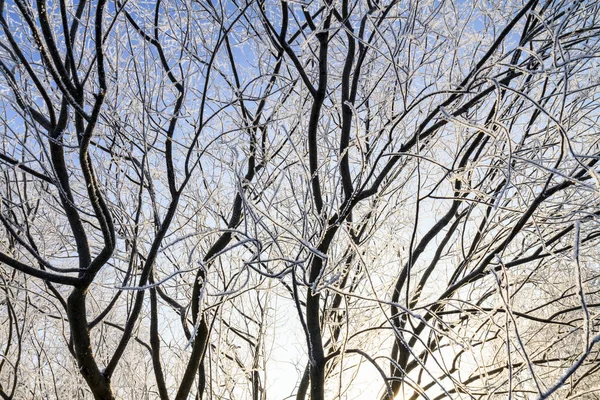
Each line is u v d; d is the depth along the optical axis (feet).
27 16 9.82
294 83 16.89
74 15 12.36
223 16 13.01
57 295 14.47
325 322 17.51
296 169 17.39
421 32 16.76
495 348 18.57
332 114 17.83
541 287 20.16
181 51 15.42
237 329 20.01
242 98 14.82
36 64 14.20
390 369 17.40
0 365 16.56
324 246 13.37
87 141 10.44
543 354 19.92
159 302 19.84
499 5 17.60
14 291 17.63
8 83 12.53
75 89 10.37
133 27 14.70
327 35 12.66
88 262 12.48
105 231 11.39
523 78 16.30
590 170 9.59
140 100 14.48
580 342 19.43
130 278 15.71
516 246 19.83
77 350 12.42
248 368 18.88
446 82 16.40
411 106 13.91
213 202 18.22
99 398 12.71
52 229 18.35
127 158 14.83
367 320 19.29
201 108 12.87
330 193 17.46
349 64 13.73
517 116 17.49
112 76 14.87
